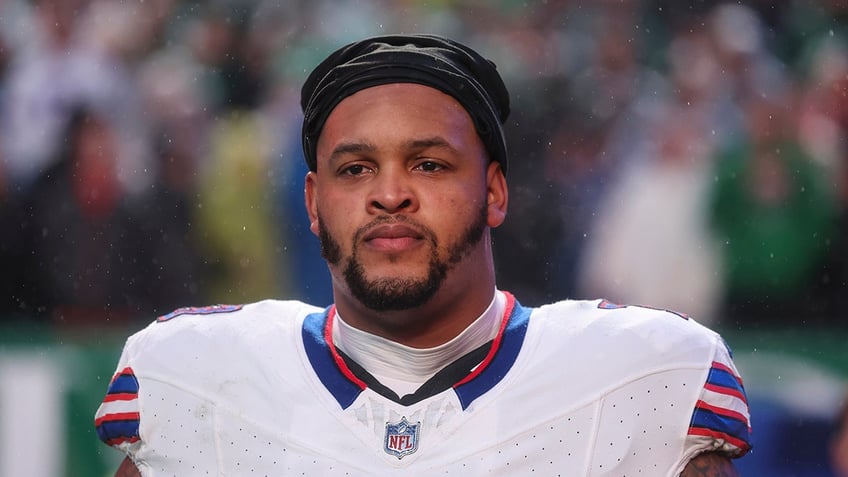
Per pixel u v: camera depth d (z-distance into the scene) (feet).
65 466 52.34
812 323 61.26
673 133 64.64
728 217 61.93
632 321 23.06
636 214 62.80
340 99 22.02
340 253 21.77
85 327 59.62
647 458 21.95
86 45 67.21
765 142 63.67
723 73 69.21
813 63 71.77
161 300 62.80
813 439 51.60
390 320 21.97
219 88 68.33
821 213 62.23
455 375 22.52
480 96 22.07
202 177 64.59
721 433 22.18
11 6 68.69
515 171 64.85
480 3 72.74
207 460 22.63
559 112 66.28
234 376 23.03
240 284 63.41
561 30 71.05
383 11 72.33
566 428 21.95
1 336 55.31
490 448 21.81
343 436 22.13
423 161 21.54
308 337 23.34
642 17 71.92
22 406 52.65
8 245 62.23
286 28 70.28
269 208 63.87
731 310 61.72
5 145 64.75
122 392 23.52
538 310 23.97
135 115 66.08
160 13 69.51
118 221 63.05
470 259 21.91
